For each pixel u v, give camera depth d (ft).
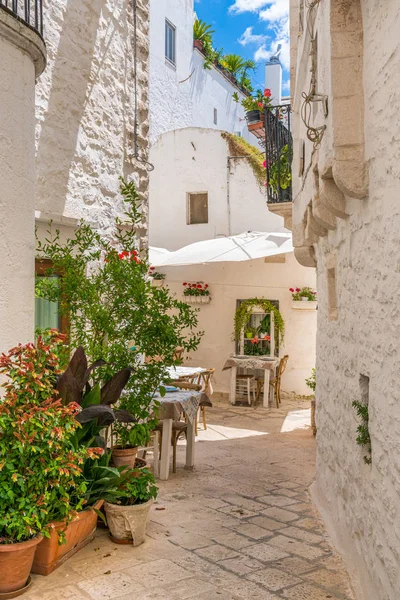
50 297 16.72
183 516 16.71
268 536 15.24
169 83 49.60
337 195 13.79
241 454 24.72
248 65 64.85
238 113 65.00
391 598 9.86
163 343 16.53
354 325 13.46
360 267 12.55
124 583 12.30
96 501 14.11
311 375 38.96
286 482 20.54
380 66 10.27
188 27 52.95
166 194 44.34
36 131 18.56
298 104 21.97
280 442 27.25
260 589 12.15
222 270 41.27
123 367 16.39
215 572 12.95
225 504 17.92
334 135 11.46
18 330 13.67
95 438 14.62
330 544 14.70
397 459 9.61
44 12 18.81
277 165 28.37
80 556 13.69
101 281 17.08
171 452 24.76
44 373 12.22
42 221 18.80
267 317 39.81
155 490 14.84
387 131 9.93
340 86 11.50
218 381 41.37
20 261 13.74
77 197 20.59
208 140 43.06
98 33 21.72
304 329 39.17
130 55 24.07
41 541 12.42
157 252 38.75
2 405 11.76
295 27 23.31
